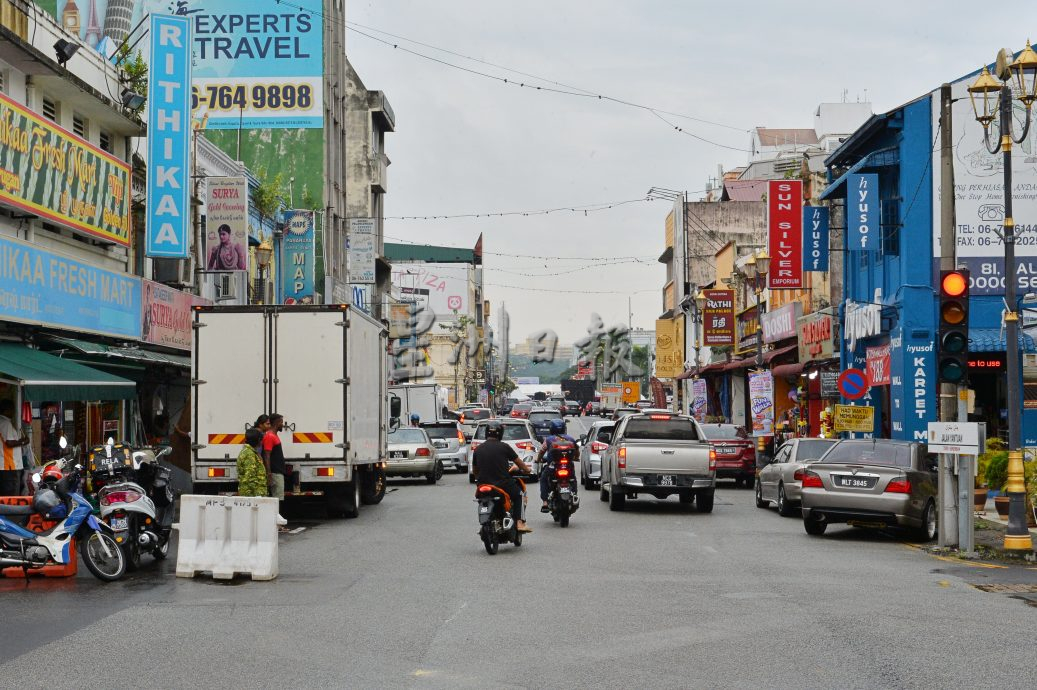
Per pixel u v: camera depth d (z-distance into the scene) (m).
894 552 16.77
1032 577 13.80
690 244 72.12
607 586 12.78
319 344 20.27
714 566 14.68
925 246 29.05
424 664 8.61
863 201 29.59
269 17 50.34
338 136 56.81
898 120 29.61
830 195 34.41
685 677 8.14
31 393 16.42
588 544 17.33
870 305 31.20
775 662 8.65
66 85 22.48
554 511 20.25
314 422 20.23
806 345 39.25
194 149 31.39
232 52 50.25
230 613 10.98
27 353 18.84
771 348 46.91
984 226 28.73
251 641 9.55
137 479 14.94
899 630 10.01
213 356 20.27
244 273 37.12
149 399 28.70
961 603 11.60
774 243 35.38
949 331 16.89
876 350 31.86
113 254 25.86
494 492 16.00
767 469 24.05
